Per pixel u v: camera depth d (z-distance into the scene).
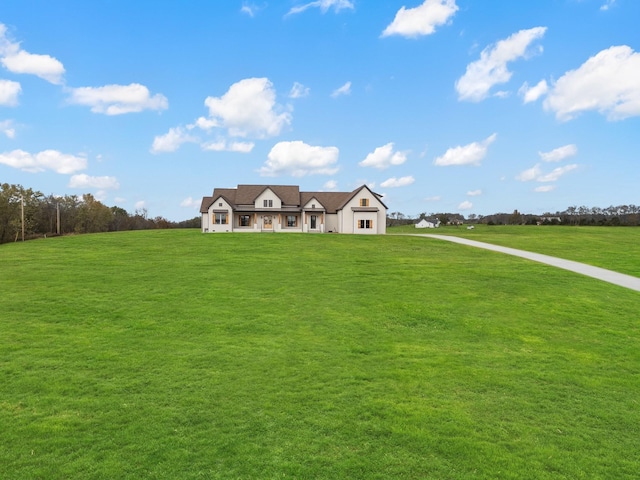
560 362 9.65
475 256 27.05
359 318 13.01
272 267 21.72
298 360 9.45
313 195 54.91
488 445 6.07
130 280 18.17
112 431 6.27
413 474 5.38
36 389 7.71
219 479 5.19
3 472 5.26
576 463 5.70
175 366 8.96
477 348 10.58
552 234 48.25
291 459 5.64
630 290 17.47
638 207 93.50
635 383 8.50
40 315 12.84
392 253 28.03
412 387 8.10
